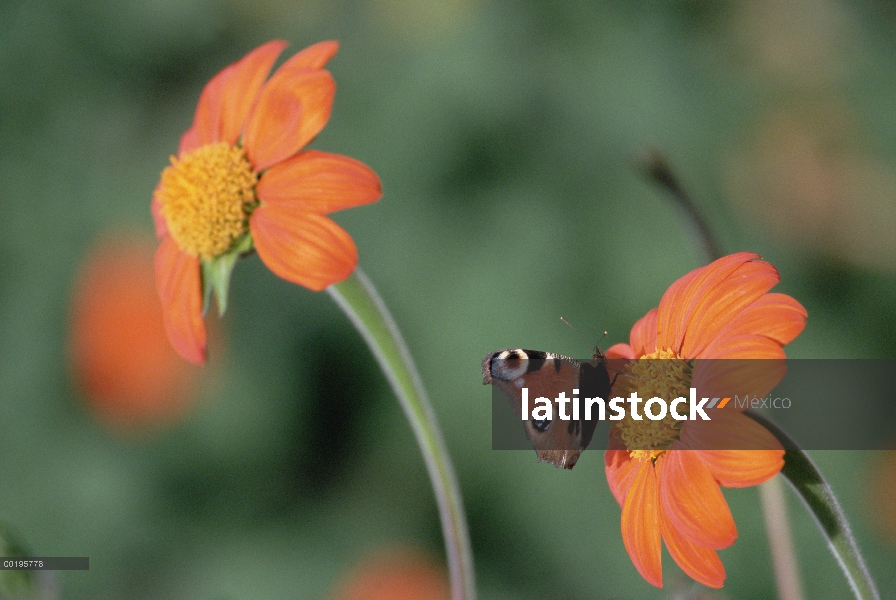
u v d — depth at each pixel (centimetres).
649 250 114
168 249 84
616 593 113
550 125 122
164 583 120
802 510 109
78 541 118
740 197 119
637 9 124
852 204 121
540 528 117
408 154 123
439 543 123
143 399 123
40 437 122
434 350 119
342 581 120
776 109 123
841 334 117
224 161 83
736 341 78
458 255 120
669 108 118
